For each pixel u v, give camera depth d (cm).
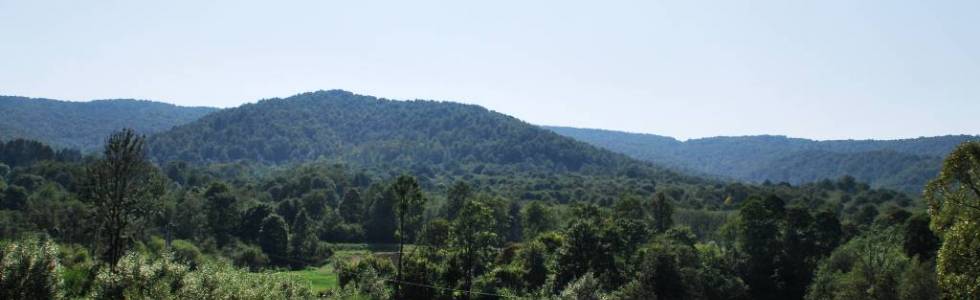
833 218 8219
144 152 5253
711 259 7625
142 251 6103
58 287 2623
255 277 3666
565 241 7106
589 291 5350
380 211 12275
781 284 7594
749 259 7850
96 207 5034
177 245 7431
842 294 5962
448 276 6525
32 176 12756
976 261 2461
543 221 10319
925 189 2709
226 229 10612
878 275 5897
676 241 7969
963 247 2483
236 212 10925
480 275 7038
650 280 6462
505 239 11644
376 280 5812
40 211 8775
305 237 10300
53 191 10669
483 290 6531
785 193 15475
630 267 7088
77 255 4662
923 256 6712
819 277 6600
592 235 7006
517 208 13075
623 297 6050
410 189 6831
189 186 17412
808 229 8044
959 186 2594
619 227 7656
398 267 6756
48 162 14962
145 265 2916
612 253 7100
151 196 5431
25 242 2595
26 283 2488
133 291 2769
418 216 7262
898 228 7600
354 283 5734
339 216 12875
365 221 12662
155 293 2755
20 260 2502
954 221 2605
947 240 2553
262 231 10125
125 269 2861
